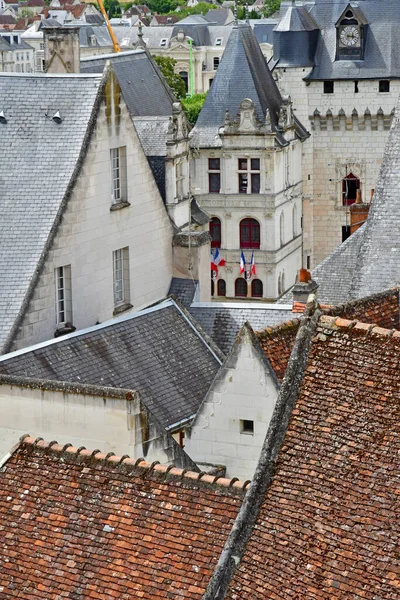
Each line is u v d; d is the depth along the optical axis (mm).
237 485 50750
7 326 89125
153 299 104000
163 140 119500
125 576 50094
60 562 51344
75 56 133500
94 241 95938
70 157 94375
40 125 95688
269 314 95250
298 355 49688
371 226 84312
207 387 84375
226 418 70875
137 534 50938
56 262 92188
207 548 49562
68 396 68562
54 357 80000
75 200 93625
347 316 67125
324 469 47719
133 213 100375
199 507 50719
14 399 70312
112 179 98188
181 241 105812
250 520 48031
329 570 45844
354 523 46312
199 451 71625
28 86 97188
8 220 92812
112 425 67562
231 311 95938
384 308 68938
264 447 48906
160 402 80688
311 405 48906
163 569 49688
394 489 46250
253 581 46844
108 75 96250
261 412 70188
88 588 50281
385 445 47094
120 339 84125
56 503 52906
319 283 101312
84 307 95250
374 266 83500
